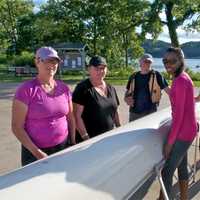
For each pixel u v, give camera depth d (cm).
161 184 324
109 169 249
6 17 5234
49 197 192
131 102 592
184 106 359
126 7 3297
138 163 286
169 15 3459
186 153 396
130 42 3931
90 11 3569
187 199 441
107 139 294
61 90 348
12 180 202
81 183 219
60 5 3772
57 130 339
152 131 341
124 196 255
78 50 3117
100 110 405
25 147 327
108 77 3300
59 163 234
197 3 3275
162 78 588
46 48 335
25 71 3288
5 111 1229
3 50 5662
